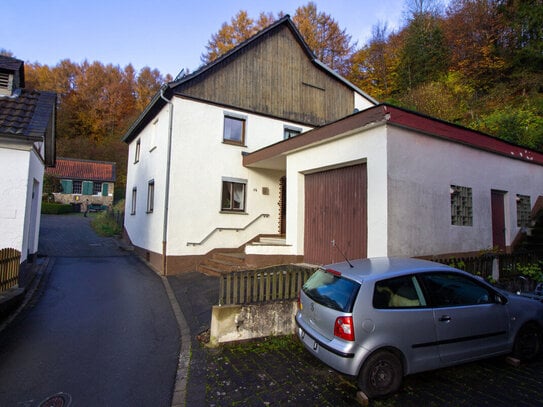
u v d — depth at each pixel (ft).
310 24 97.45
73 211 109.40
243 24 89.20
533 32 73.97
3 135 24.00
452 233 27.20
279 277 19.90
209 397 12.90
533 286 27.02
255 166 43.24
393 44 102.68
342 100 55.67
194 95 40.55
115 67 154.81
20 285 25.75
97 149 142.92
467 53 83.71
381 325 12.55
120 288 29.99
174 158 38.63
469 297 14.60
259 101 46.09
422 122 25.41
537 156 36.55
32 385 13.57
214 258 39.93
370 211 24.25
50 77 146.20
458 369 15.07
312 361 16.03
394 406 12.07
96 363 15.69
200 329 20.08
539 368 15.14
